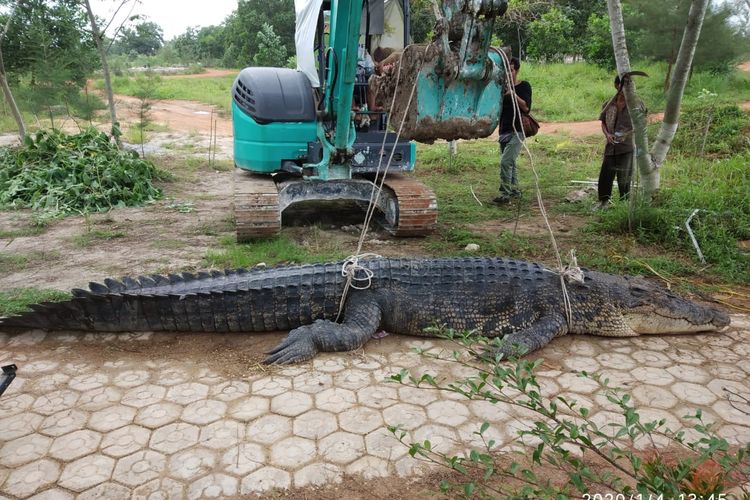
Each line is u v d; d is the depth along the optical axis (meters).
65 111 14.53
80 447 3.22
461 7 4.32
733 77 17.97
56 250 6.68
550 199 9.34
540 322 4.55
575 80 22.97
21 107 14.57
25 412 3.55
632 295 4.64
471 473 3.00
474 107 4.78
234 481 2.96
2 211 8.70
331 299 4.65
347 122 6.59
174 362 4.21
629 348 4.51
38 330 4.65
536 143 14.09
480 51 4.50
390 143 7.40
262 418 3.50
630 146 7.82
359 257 4.91
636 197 7.27
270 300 4.59
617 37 7.24
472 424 3.44
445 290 4.64
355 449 3.21
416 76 4.60
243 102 7.37
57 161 9.83
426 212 6.97
